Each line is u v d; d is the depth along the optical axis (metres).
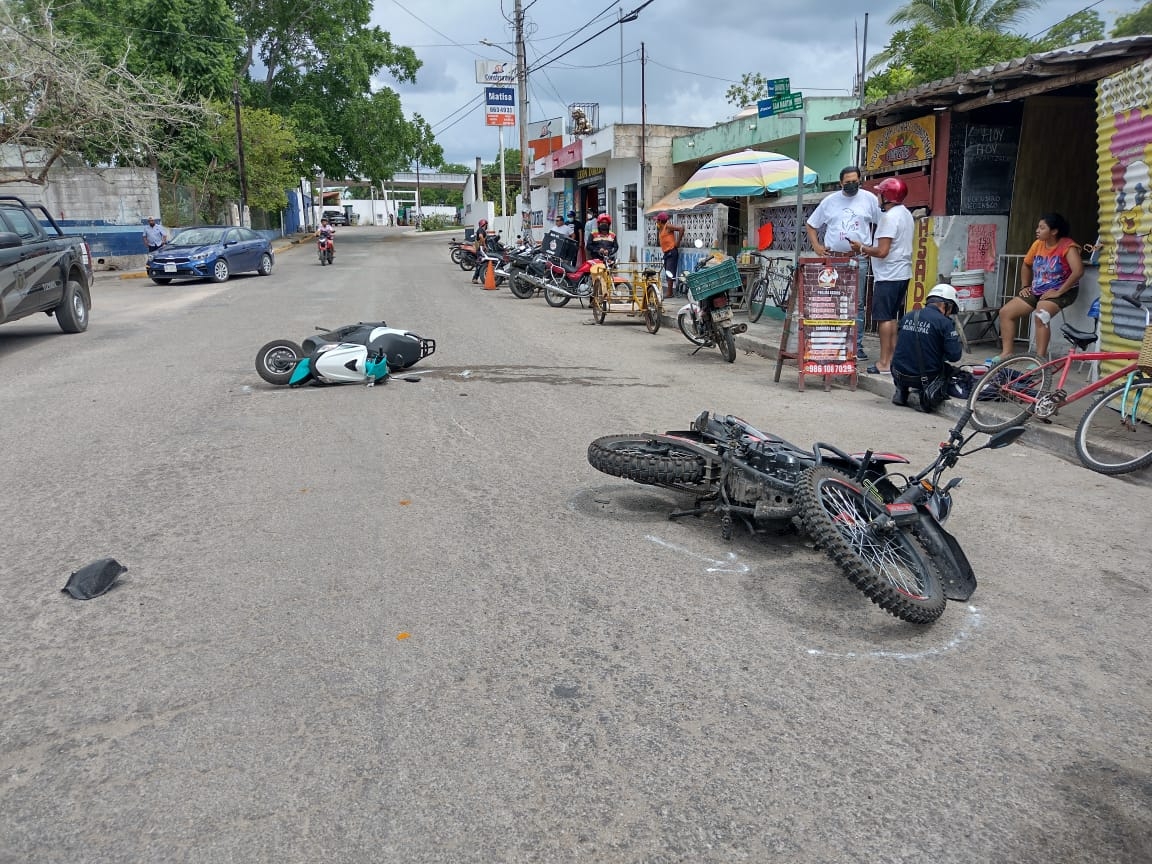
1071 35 23.77
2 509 5.20
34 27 23.83
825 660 3.54
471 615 3.87
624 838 2.52
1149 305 7.16
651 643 3.65
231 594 4.05
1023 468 6.37
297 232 61.75
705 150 22.19
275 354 8.95
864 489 4.16
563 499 5.45
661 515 5.19
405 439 6.84
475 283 23.02
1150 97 7.11
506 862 2.42
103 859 2.43
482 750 2.91
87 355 11.05
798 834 2.54
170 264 22.23
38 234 12.44
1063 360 7.13
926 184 11.43
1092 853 2.49
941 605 3.76
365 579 4.22
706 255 17.50
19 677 3.35
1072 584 4.31
